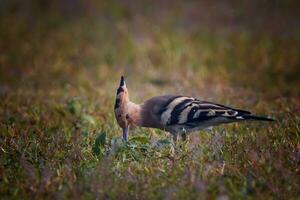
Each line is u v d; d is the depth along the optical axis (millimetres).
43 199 7742
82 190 7805
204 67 17688
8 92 14766
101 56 18906
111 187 7855
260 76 16719
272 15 22656
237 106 12914
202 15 22578
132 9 22781
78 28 21266
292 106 12555
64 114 12242
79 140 10164
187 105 9766
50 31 21156
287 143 9500
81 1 23141
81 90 15391
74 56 18938
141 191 7781
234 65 17781
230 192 7711
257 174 8109
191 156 8898
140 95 14773
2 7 23172
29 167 8586
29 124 11555
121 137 9969
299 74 16953
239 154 8977
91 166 8734
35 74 17328
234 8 23125
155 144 9422
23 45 19766
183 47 18984
